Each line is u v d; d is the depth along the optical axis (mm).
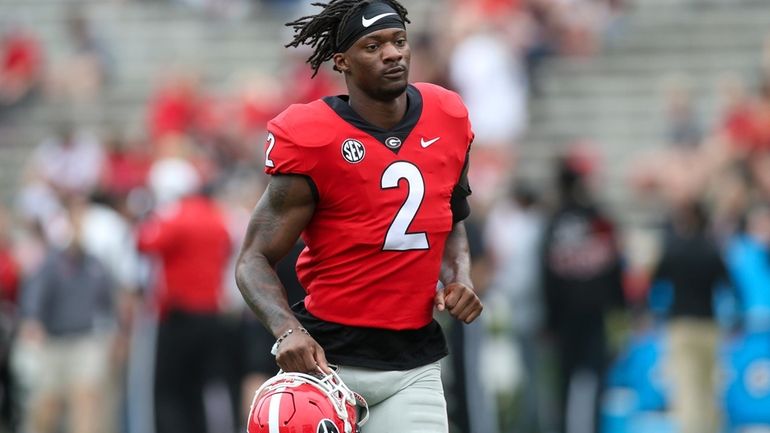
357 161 17859
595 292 40750
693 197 40531
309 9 70000
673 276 40562
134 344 42250
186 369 39688
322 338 18453
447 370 35750
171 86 59438
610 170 61875
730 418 42281
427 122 18297
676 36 66500
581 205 40969
